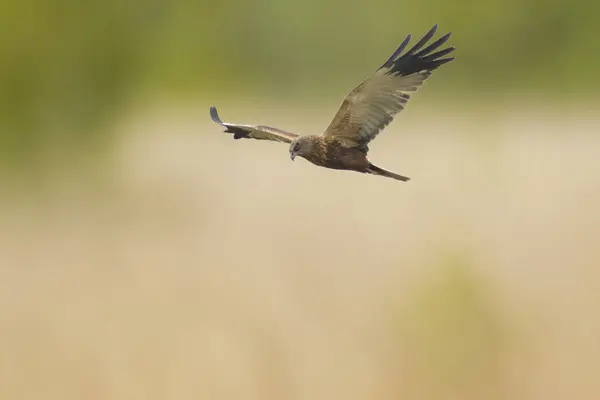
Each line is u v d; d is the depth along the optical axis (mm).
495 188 29750
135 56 40062
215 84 64250
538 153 37844
